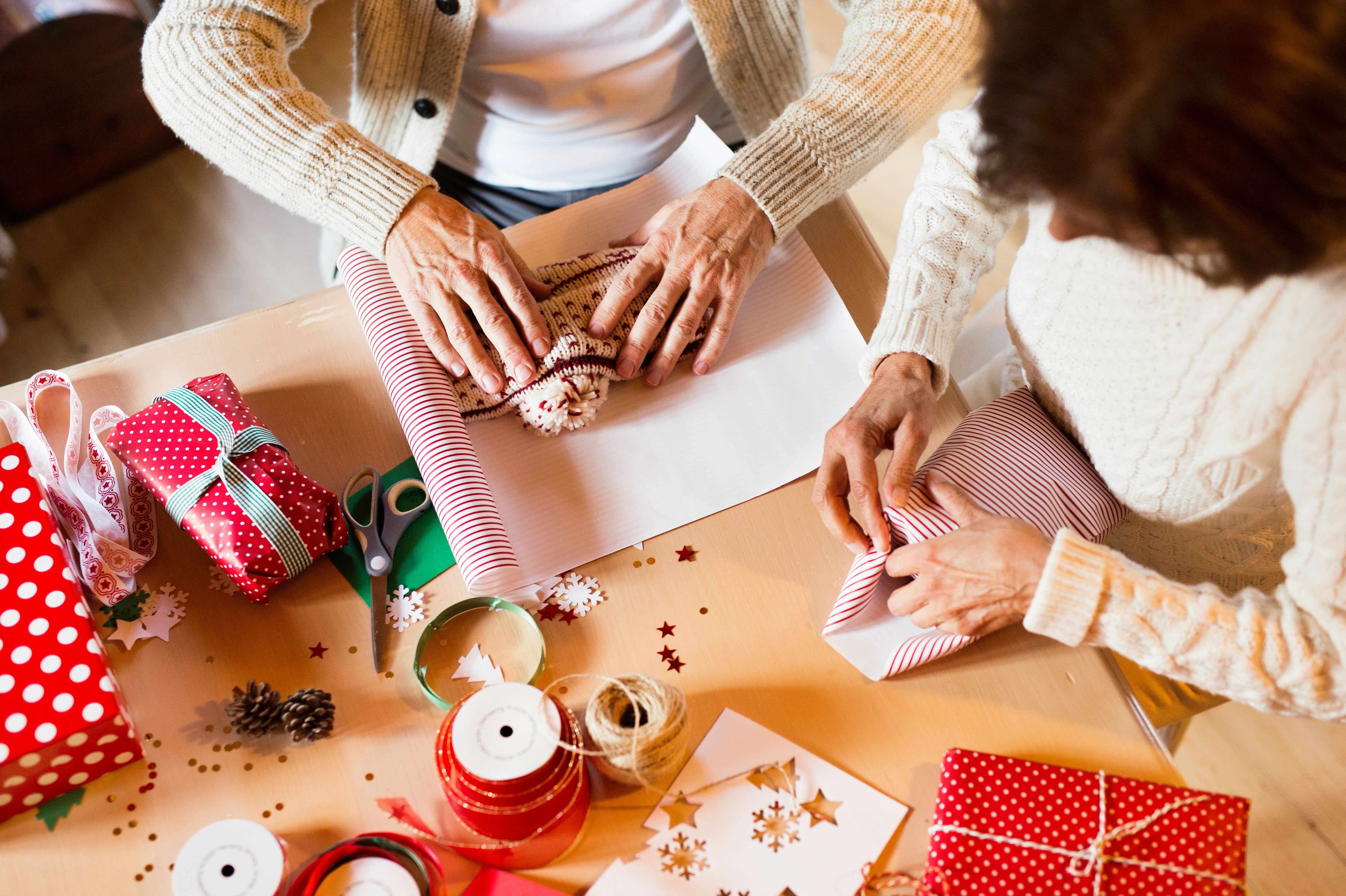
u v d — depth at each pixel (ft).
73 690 2.36
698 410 3.18
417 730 2.55
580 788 2.29
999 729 2.53
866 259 3.64
